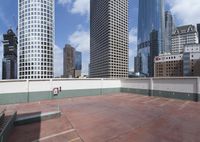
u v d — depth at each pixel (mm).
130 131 9367
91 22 191625
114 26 151750
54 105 17234
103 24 157750
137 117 12211
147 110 14453
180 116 12328
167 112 13617
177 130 9383
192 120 11273
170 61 127750
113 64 149750
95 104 17547
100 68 163250
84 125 10555
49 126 10430
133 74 187375
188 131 9203
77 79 23109
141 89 24734
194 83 18484
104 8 156750
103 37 157375
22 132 9438
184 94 19438
